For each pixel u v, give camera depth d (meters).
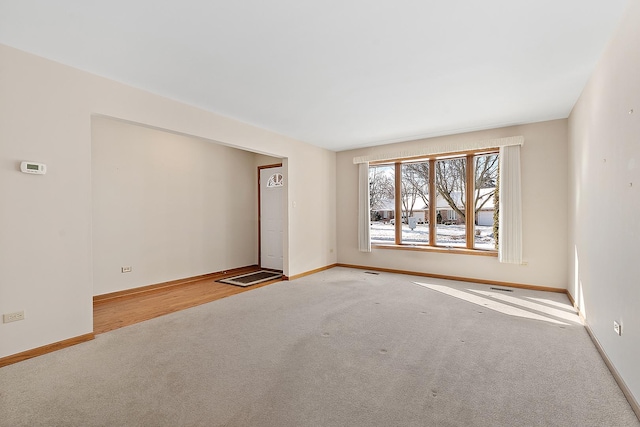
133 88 3.25
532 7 1.99
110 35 2.32
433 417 1.79
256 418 1.79
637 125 1.83
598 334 2.67
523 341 2.83
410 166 5.95
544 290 4.54
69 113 2.80
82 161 2.88
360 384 2.14
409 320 3.38
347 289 4.73
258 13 2.05
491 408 1.87
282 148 5.29
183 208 5.37
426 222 5.77
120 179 4.53
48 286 2.67
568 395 2.00
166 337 2.96
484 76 3.03
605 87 2.49
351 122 4.55
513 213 4.62
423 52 2.57
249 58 2.67
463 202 5.39
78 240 2.85
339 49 2.53
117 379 2.21
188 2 1.94
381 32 2.28
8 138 2.46
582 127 3.36
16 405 1.91
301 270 5.72
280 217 6.44
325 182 6.42
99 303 4.13
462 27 2.22
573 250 3.90
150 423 1.75
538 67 2.83
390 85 3.23
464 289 4.69
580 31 2.27
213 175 5.91
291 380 2.19
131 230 4.64
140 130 4.80
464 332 3.04
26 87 2.56
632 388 1.88
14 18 2.10
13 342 2.48
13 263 2.48
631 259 1.92
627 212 1.99
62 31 2.27
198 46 2.48
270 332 3.08
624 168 2.04
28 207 2.56
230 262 6.23
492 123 4.60
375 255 6.21
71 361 2.48
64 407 1.89
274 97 3.56
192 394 2.03
